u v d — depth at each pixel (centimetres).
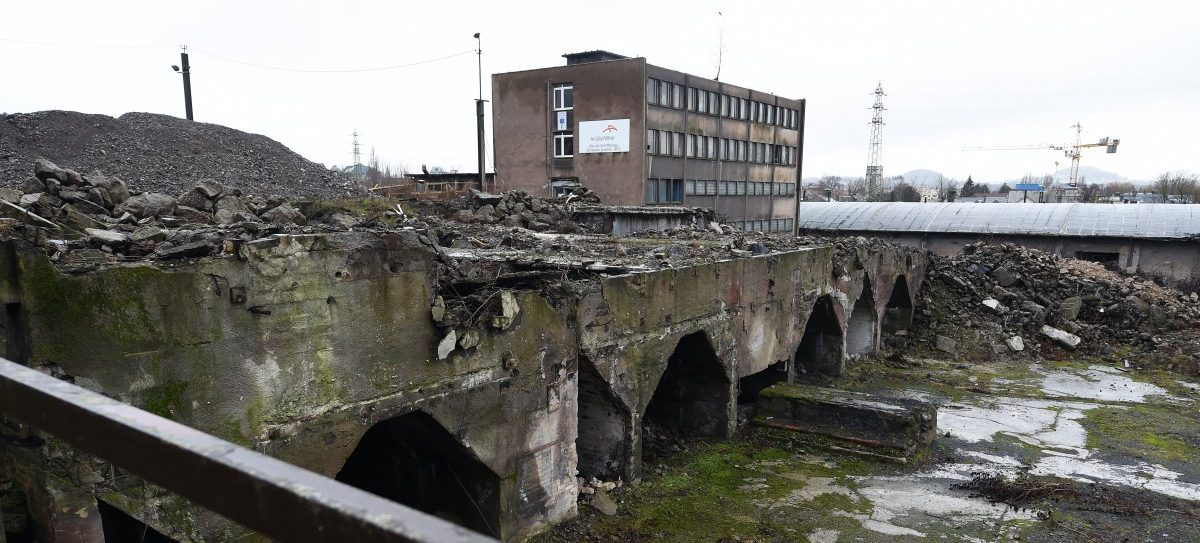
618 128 3306
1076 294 2495
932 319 2447
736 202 4072
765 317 1534
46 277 567
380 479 1107
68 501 609
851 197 10181
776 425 1452
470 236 1584
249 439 693
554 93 3481
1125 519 1132
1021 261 2680
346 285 757
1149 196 8075
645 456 1344
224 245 665
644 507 1132
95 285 589
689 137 3603
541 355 990
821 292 1802
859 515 1138
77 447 161
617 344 1107
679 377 1473
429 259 838
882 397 1477
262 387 700
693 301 1271
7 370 184
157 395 629
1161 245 3328
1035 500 1192
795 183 4719
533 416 991
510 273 1084
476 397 906
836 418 1419
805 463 1342
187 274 639
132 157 2330
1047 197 9138
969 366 2145
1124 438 1527
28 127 2223
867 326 2209
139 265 613
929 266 2639
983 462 1380
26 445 614
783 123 4488
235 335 676
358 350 776
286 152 2967
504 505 963
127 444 149
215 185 1125
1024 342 2297
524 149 3603
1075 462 1388
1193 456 1425
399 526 102
